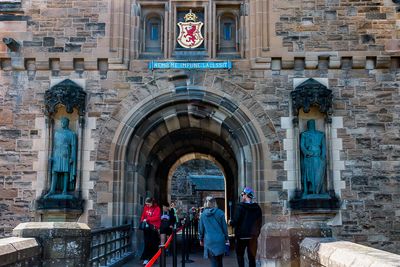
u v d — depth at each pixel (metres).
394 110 14.13
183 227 12.07
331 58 14.30
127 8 14.77
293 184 13.77
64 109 14.31
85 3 14.66
